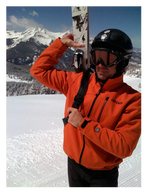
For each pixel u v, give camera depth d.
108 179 1.21
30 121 6.87
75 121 1.09
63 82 1.39
